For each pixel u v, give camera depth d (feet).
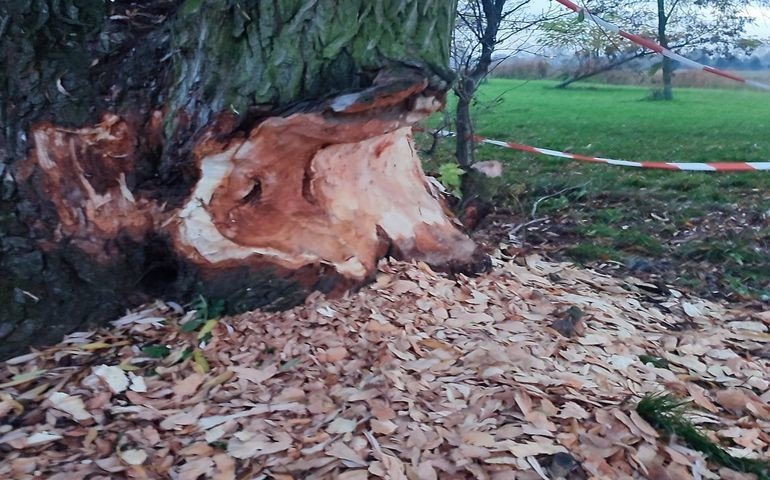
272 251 12.19
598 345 12.66
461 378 10.73
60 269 11.62
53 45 11.51
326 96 10.69
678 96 49.73
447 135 23.43
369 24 11.00
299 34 10.86
